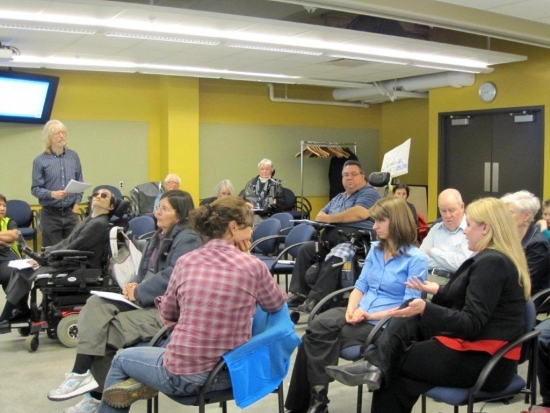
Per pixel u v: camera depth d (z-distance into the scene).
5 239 4.66
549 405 2.89
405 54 6.93
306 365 2.91
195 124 8.91
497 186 8.41
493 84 8.23
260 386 2.18
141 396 2.23
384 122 11.27
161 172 9.02
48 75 7.69
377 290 3.00
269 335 2.20
